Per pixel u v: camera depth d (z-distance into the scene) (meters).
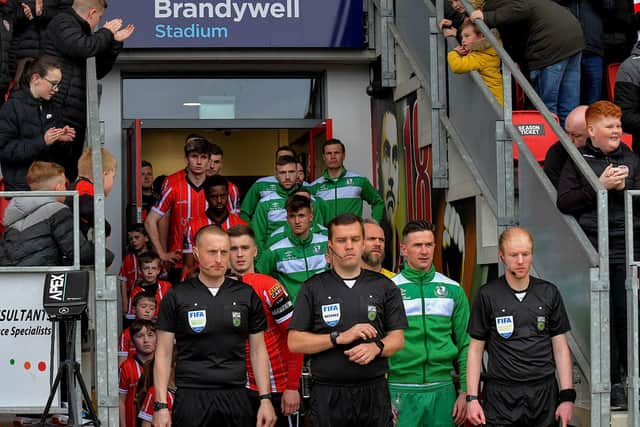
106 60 24.92
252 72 33.22
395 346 18.33
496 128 22.53
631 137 24.34
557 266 20.61
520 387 18.80
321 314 18.34
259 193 28.69
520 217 22.16
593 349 18.98
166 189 28.77
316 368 18.39
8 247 19.05
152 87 32.81
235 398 18.58
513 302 18.92
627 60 22.66
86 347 20.28
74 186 21.02
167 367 18.67
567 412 18.73
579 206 19.95
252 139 38.09
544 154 23.80
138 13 30.67
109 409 18.72
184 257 28.17
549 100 25.25
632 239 19.16
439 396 20.14
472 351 19.25
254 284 20.88
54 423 20.20
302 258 24.52
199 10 30.89
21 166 22.91
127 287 29.23
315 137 33.19
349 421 18.25
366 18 31.59
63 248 19.00
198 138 28.81
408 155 28.59
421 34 27.11
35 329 18.55
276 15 31.17
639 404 19.12
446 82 25.69
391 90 30.08
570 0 27.28
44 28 26.28
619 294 19.97
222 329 18.53
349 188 29.33
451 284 20.38
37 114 22.80
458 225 25.02
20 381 18.52
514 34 26.00
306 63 32.16
